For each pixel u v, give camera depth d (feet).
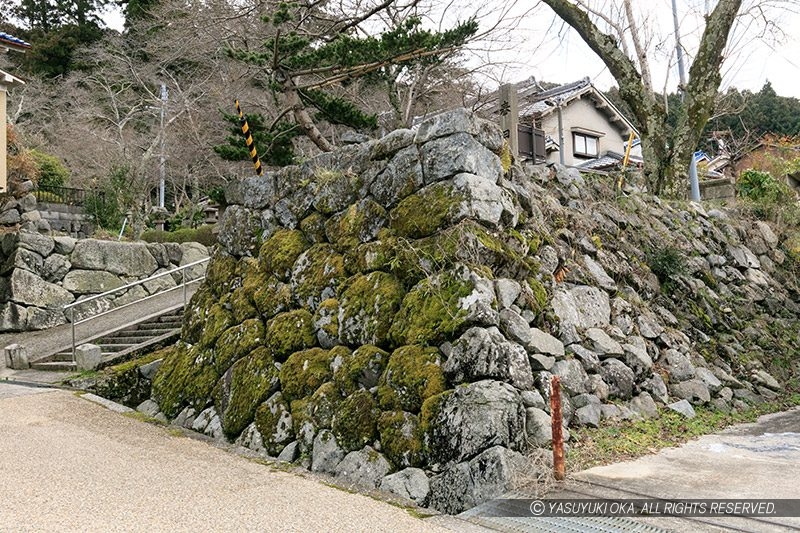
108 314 41.04
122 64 75.31
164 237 61.46
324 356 19.13
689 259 28.81
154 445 19.27
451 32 31.94
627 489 13.99
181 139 71.92
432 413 15.39
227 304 23.95
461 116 18.69
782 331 29.19
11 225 48.47
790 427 20.31
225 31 41.60
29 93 78.18
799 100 102.73
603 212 27.02
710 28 35.86
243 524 12.77
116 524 12.55
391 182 19.95
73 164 72.79
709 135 95.40
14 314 39.22
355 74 35.19
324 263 20.98
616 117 80.38
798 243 36.63
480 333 15.69
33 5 94.32
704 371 23.15
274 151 37.99
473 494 14.01
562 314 19.42
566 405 17.21
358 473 16.05
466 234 17.38
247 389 20.35
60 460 17.06
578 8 37.63
